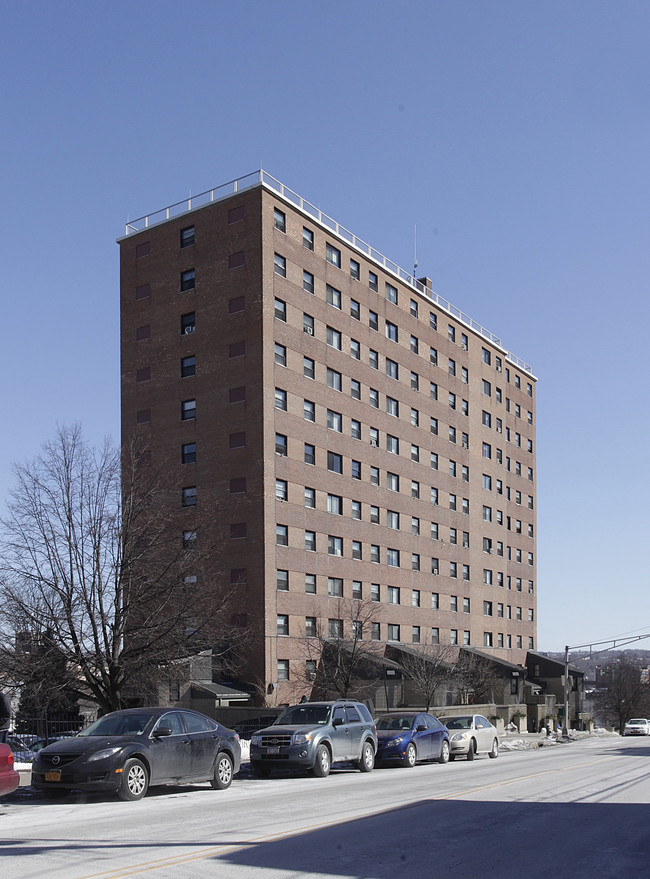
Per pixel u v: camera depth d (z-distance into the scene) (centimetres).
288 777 2202
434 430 6819
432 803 1555
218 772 1866
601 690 12719
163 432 5275
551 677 8081
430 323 6881
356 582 5653
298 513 5122
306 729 2195
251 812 1444
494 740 3134
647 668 12862
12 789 1393
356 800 1617
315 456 5328
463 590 7050
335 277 5697
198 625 3158
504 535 7950
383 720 2734
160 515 3169
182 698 4425
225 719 4350
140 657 2881
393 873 934
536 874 943
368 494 5859
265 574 4791
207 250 5278
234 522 4925
